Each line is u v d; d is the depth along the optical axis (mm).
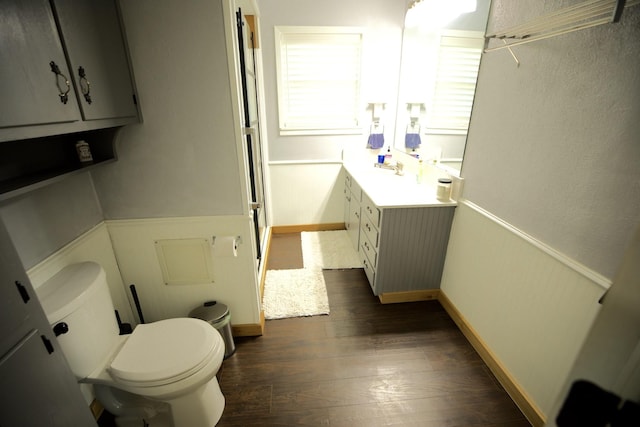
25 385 718
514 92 1391
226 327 1693
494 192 1570
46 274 1184
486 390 1524
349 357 1729
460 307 1948
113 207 1523
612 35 949
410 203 1908
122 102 1207
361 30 2754
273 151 3102
